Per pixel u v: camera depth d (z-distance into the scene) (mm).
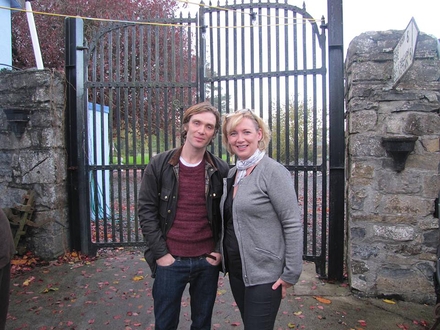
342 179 3699
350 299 3318
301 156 7902
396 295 3293
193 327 2299
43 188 4266
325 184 3756
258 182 1888
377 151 3279
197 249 2158
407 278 3266
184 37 6160
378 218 3303
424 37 3174
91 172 4527
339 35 3658
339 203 3699
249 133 1947
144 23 4195
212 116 2102
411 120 3193
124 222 6098
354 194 3352
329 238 3725
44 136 4246
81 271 4020
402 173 3238
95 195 4434
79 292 3512
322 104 3754
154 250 2115
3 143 4348
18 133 4238
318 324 2895
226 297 3385
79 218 4539
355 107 3316
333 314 3049
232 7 3994
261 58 3928
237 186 1991
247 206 1874
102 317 3051
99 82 4348
